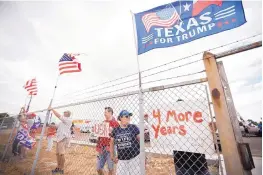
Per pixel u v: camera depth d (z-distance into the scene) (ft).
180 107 6.15
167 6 9.75
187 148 5.59
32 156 22.79
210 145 5.22
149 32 10.05
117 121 10.75
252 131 40.68
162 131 6.32
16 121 20.13
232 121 4.79
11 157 19.38
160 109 6.64
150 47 9.68
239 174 4.18
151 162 16.07
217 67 5.43
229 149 4.48
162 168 14.98
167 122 6.30
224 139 4.63
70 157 21.31
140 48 10.11
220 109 4.91
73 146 24.21
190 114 5.86
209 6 8.16
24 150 20.61
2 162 18.47
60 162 15.40
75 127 12.44
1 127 22.65
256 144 30.91
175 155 7.45
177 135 5.93
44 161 20.49
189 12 8.79
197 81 5.97
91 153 22.79
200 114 5.65
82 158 20.92
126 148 9.99
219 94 5.05
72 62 19.20
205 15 8.17
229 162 4.41
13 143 19.86
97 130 10.53
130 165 9.63
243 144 4.42
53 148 30.60
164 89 6.81
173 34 9.06
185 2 9.09
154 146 6.38
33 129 18.10
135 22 11.02
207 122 5.44
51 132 26.91
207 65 5.64
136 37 10.63
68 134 15.19
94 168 17.69
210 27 7.88
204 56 5.83
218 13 7.80
